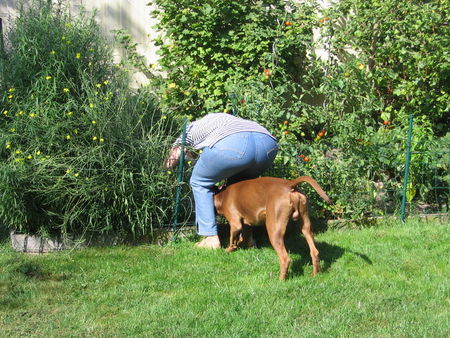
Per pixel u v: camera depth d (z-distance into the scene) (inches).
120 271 203.3
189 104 321.1
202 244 233.1
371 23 321.4
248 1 330.3
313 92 340.5
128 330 154.6
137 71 337.7
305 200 195.8
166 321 159.9
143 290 185.2
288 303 171.0
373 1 319.3
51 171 217.5
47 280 194.5
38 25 242.7
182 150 234.8
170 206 240.4
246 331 152.9
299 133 303.0
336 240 239.9
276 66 315.9
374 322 159.6
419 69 312.3
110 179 224.5
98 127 223.6
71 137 223.6
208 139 220.8
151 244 238.5
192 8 325.1
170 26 325.1
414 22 311.3
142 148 231.8
